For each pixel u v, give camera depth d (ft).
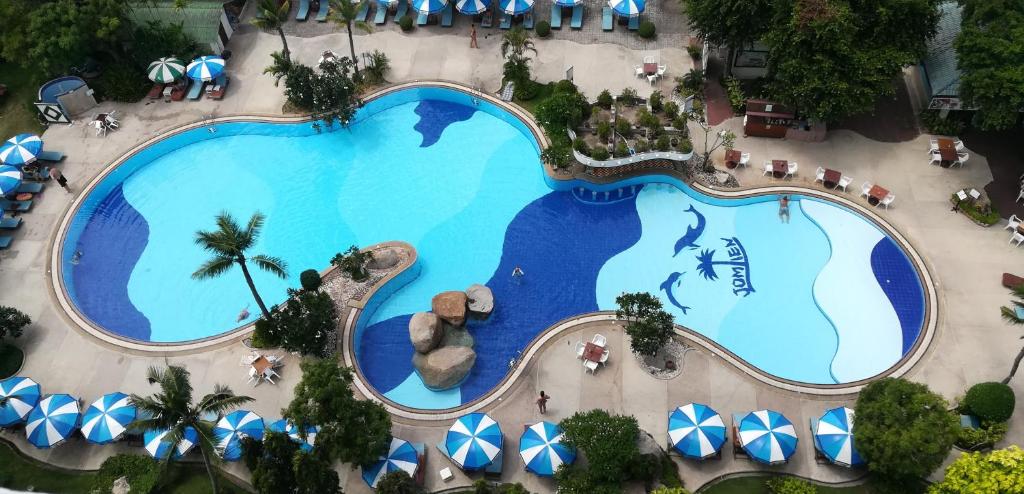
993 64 150.00
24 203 168.25
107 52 195.62
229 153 182.19
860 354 140.36
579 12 201.98
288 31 205.77
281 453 118.93
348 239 163.94
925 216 157.89
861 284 150.00
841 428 122.72
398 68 194.80
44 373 143.23
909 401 117.60
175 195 173.99
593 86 185.98
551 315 149.59
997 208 157.17
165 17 195.00
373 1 210.18
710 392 135.85
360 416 120.37
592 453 117.60
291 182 175.52
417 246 162.09
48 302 153.48
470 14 200.44
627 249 159.22
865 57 153.89
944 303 144.97
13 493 118.11
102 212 171.01
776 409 133.59
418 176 175.11
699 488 124.36
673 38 196.65
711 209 164.55
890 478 121.49
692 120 174.91
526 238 162.40
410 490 119.85
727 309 148.25
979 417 126.41
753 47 179.11
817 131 170.40
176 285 158.20
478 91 187.62
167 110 188.14
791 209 162.61
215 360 143.84
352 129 185.68
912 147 169.78
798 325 145.28
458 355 140.05
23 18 179.73
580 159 163.63
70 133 183.21
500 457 126.93
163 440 110.32
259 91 191.62
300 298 142.51
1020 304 124.06
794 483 120.67
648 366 139.33
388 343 147.64
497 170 175.42
